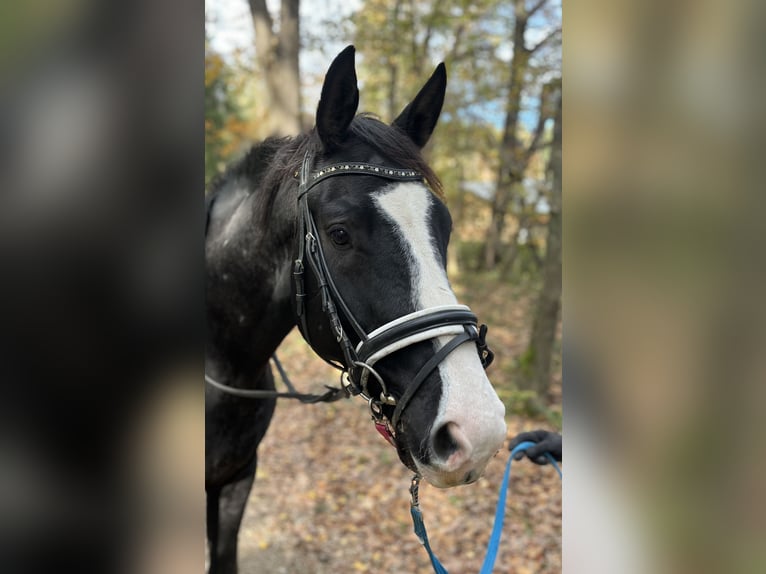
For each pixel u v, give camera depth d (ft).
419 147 7.09
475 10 27.71
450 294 5.38
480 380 5.08
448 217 5.95
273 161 6.84
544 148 29.25
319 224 5.88
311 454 17.49
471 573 11.89
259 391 7.23
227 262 7.12
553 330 20.49
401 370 5.32
